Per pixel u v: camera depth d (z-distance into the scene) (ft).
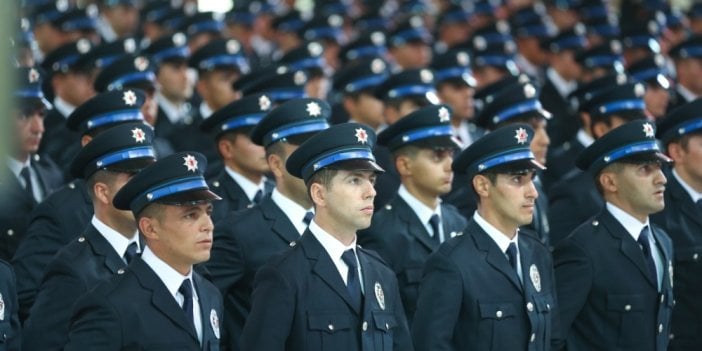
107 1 77.20
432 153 38.83
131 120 39.14
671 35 84.84
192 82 66.13
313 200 30.63
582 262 36.58
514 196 33.86
